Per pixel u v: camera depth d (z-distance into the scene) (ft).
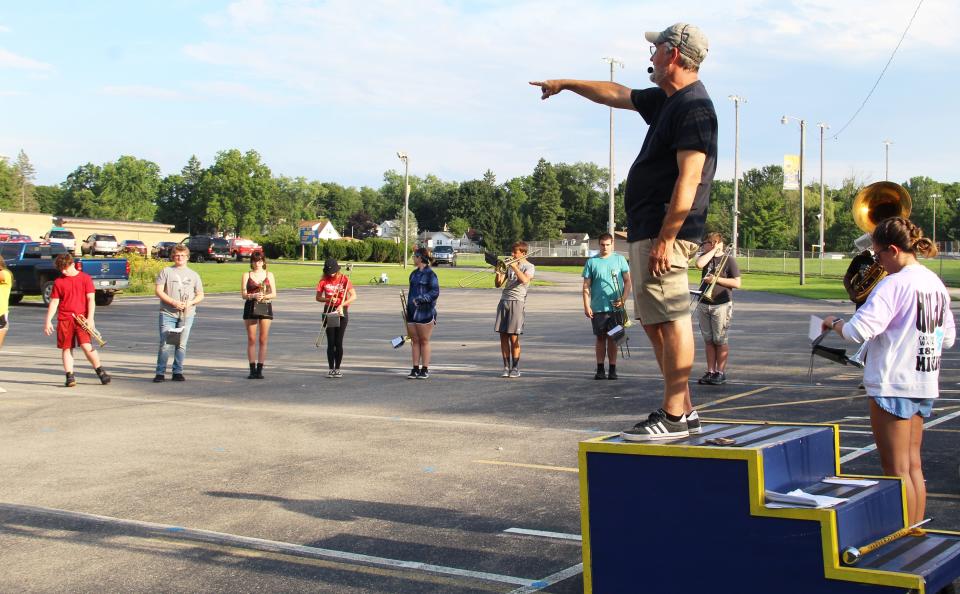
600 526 13.10
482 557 16.31
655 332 14.24
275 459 24.94
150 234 302.04
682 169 13.24
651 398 35.01
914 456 15.75
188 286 42.52
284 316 88.69
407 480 22.29
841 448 24.45
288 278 160.45
